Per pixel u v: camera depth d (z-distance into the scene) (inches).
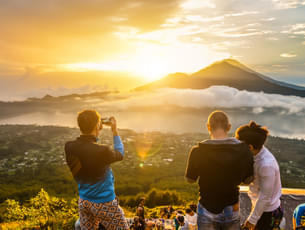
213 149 77.1
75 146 83.5
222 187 77.1
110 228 87.1
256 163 86.6
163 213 259.1
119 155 85.5
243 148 77.3
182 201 620.1
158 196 628.1
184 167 3853.3
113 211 86.0
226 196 78.0
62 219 157.6
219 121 80.6
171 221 221.1
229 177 75.8
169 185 2400.3
